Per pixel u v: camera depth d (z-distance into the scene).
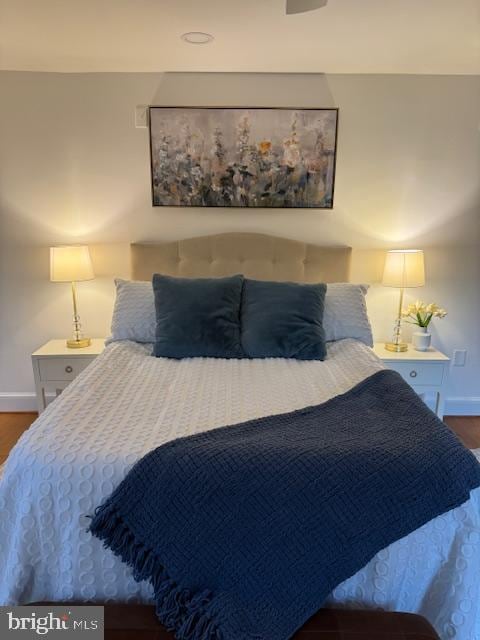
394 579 1.24
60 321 3.06
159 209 2.91
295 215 2.92
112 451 1.29
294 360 2.25
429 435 1.36
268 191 2.87
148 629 1.11
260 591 1.14
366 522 1.17
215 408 1.63
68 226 2.92
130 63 2.57
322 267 2.90
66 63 2.57
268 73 2.72
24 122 2.76
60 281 2.72
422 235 2.95
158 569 1.19
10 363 3.10
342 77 2.73
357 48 2.33
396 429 1.42
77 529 1.25
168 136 2.79
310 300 2.41
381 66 2.61
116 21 2.02
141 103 2.75
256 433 1.40
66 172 2.84
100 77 2.71
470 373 3.16
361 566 1.17
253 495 1.17
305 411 1.58
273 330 2.31
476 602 1.23
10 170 2.82
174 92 2.74
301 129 2.78
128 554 1.19
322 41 2.24
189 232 2.95
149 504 1.20
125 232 2.94
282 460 1.23
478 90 2.74
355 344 2.42
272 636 1.08
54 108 2.75
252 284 2.52
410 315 2.93
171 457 1.24
